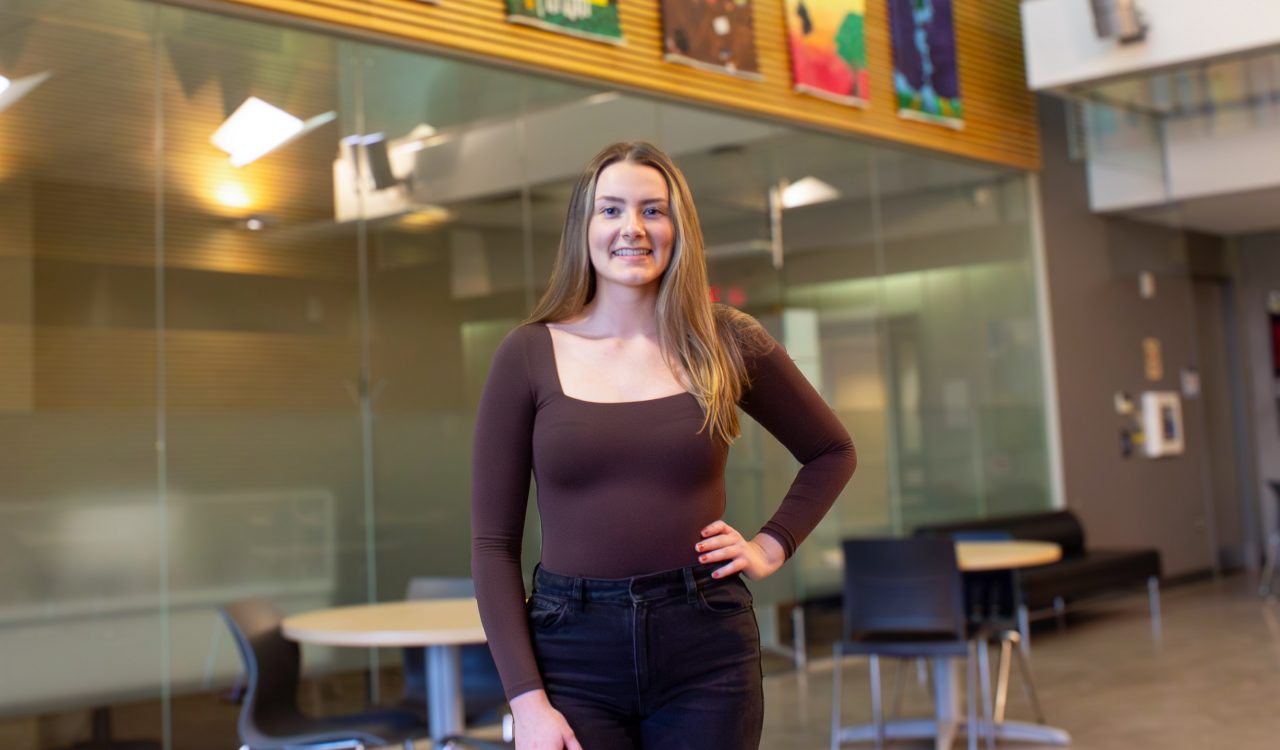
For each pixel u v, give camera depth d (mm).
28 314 5012
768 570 2006
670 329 2008
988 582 8836
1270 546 11539
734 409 2004
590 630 1900
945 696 5992
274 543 5727
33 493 5000
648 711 1933
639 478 1925
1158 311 12078
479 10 6453
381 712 4441
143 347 5336
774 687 7664
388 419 6180
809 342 8461
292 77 5926
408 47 6328
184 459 5445
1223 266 13445
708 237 7848
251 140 5746
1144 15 8383
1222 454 13328
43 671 5004
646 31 7348
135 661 5266
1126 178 11023
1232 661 7781
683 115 7777
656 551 1911
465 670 4945
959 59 9836
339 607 5945
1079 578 9125
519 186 6836
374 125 6230
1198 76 8688
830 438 2145
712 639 1924
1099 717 6297
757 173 8234
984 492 9875
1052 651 8500
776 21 8227
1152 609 10297
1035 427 10523
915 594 5543
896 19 9180
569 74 6961
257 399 5699
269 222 5785
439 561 6344
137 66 5398
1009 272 10438
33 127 5070
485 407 2004
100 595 5172
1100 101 9391
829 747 5941
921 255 9516
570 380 1971
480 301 6605
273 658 4414
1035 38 8883
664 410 1949
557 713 1880
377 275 6172
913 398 9273
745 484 7852
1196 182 10547
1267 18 7930
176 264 5453
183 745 5391
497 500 1980
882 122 8992
